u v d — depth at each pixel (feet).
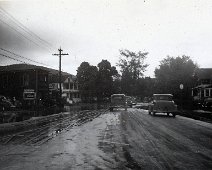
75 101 240.73
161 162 24.40
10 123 61.93
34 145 33.12
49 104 139.03
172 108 79.87
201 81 195.42
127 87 307.58
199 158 25.91
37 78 158.40
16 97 160.56
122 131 45.62
